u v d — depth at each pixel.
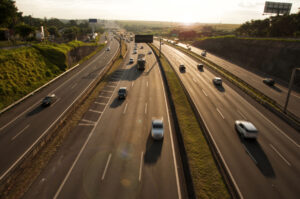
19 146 22.33
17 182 16.50
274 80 49.69
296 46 52.25
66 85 45.34
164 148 21.47
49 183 16.55
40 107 33.31
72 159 19.59
